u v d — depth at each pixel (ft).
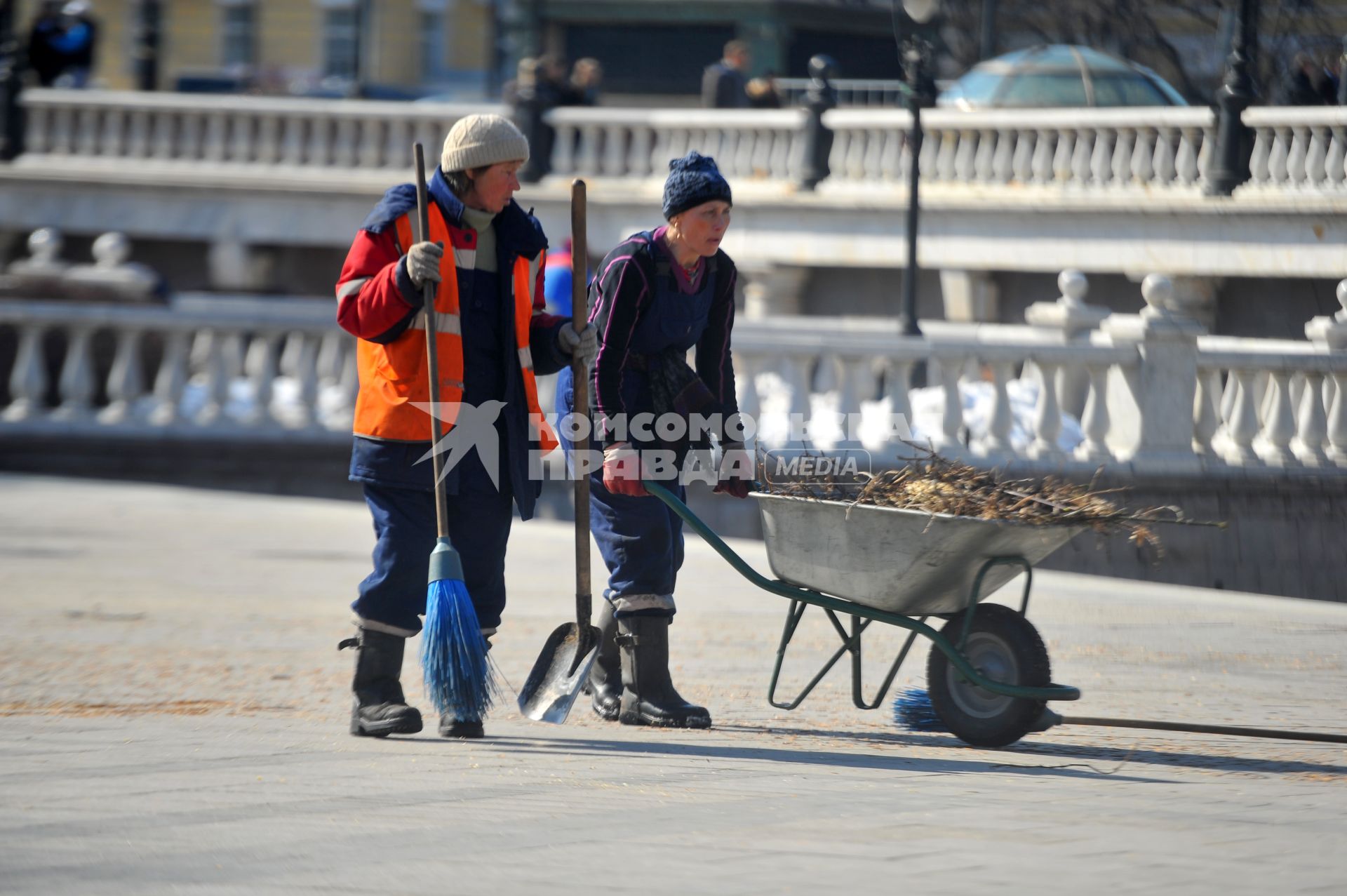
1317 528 157.38
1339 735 66.44
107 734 64.44
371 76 607.37
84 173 312.29
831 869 43.16
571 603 110.01
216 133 313.53
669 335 69.51
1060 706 76.79
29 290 198.08
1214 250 232.12
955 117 256.11
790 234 271.49
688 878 42.01
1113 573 155.02
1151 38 391.04
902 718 71.46
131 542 136.46
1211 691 82.28
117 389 183.32
